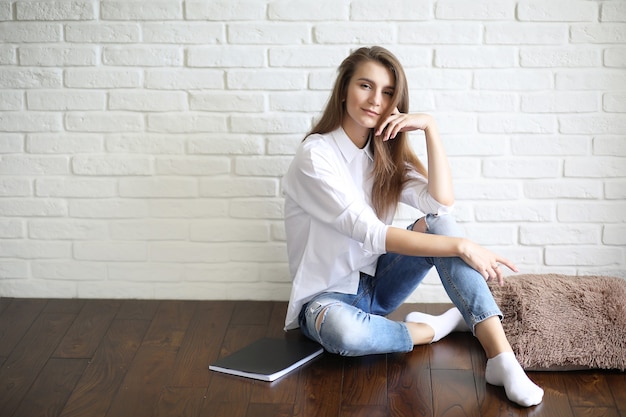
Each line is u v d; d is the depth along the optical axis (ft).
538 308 9.20
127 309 10.59
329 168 8.96
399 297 9.62
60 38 10.34
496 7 10.10
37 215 10.77
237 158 10.58
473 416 7.98
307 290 9.29
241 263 10.82
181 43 10.32
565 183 10.51
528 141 10.43
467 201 10.59
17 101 10.50
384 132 9.12
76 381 8.67
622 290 9.47
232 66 10.34
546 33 10.15
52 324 10.11
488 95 10.32
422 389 8.51
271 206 10.69
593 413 8.02
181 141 10.55
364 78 8.82
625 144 10.38
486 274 8.50
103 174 10.65
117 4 10.23
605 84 10.25
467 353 9.32
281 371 8.77
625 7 10.04
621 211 10.55
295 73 10.33
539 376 8.76
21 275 10.87
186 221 10.75
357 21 10.18
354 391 8.46
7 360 9.14
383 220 9.52
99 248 10.82
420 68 10.27
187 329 10.00
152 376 8.79
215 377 8.77
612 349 8.80
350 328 8.80
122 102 10.47
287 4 10.18
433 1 10.11
